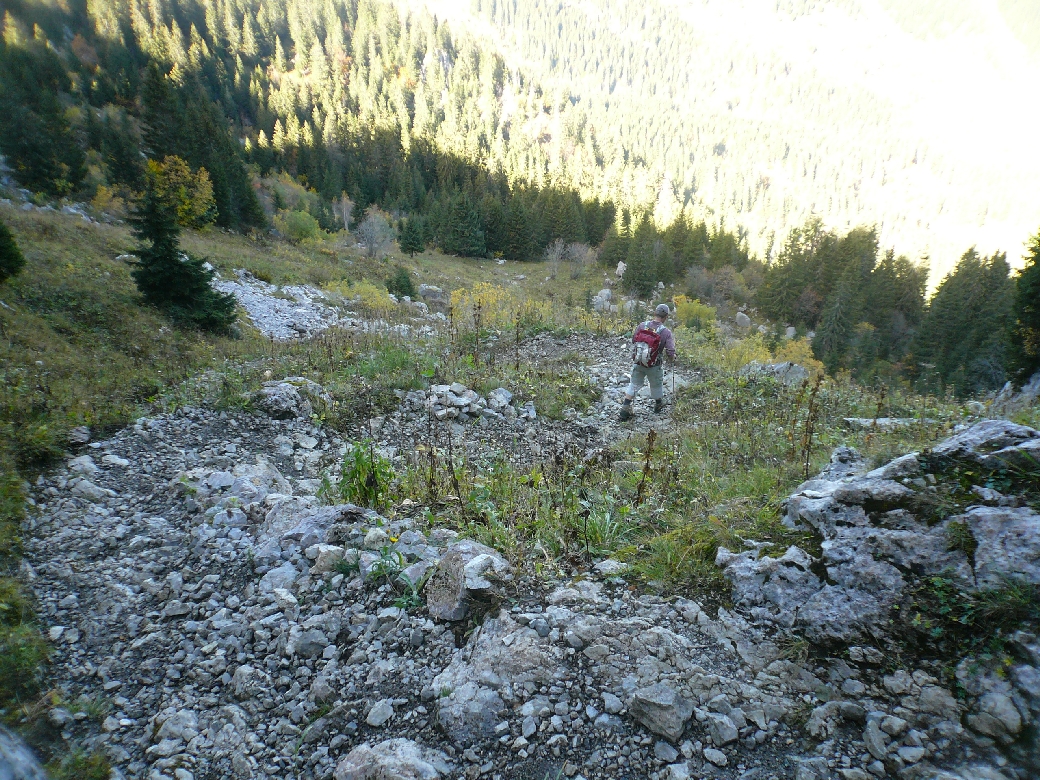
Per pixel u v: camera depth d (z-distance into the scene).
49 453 5.79
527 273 80.06
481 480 5.17
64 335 12.13
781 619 3.00
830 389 8.12
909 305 77.44
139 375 9.35
